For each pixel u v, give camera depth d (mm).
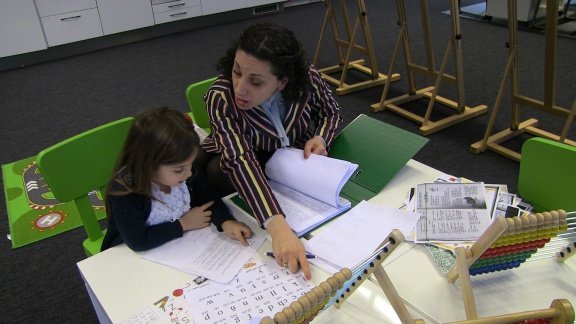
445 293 902
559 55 4008
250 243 1070
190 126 1076
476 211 1104
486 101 3338
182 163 1028
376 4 6113
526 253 877
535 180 1189
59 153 1332
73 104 3670
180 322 852
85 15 4648
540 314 718
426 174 1304
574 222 840
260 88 1154
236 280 951
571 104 3172
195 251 1055
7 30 4281
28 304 1846
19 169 2809
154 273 990
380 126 1477
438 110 3318
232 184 1278
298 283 933
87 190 1429
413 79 3447
